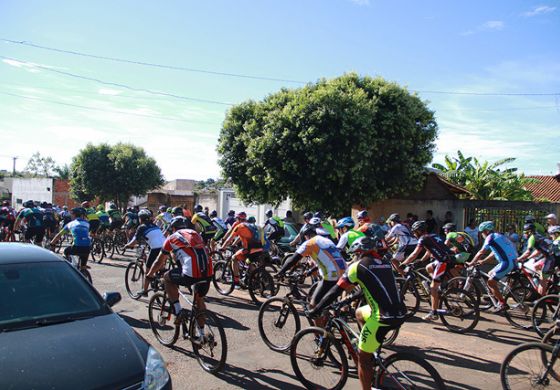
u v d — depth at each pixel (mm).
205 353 5410
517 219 14227
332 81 15641
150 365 3379
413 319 7828
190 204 29312
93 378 3064
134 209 16078
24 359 3127
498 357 6004
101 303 4215
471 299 7117
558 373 4391
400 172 14945
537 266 7973
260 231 9945
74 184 34250
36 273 4246
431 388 3902
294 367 4957
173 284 5699
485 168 20875
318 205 14734
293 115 13906
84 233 8156
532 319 7281
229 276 9562
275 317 6070
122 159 33156
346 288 4309
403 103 14891
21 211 12742
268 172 14492
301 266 9156
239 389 4750
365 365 4172
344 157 13453
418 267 9492
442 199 15898
